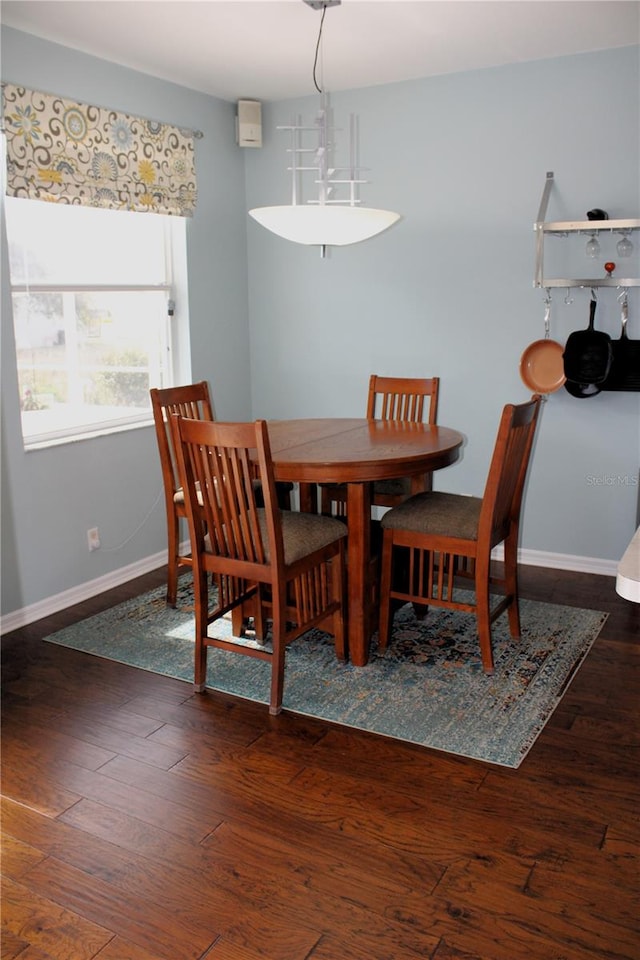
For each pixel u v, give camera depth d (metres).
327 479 2.80
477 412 4.19
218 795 2.25
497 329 4.05
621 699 2.74
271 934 1.76
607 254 3.74
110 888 1.91
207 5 2.98
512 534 3.11
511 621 3.22
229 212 4.50
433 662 3.04
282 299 4.62
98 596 3.77
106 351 3.92
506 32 3.33
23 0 2.91
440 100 3.97
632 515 3.91
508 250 3.96
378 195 4.23
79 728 2.61
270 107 4.41
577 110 3.69
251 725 2.62
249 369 4.80
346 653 3.11
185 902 1.86
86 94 3.53
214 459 2.61
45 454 3.48
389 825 2.12
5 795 2.26
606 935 1.74
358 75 3.94
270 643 3.22
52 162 3.35
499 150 3.89
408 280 4.23
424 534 2.95
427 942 1.73
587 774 2.32
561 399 3.95
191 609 3.59
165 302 4.25
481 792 2.25
